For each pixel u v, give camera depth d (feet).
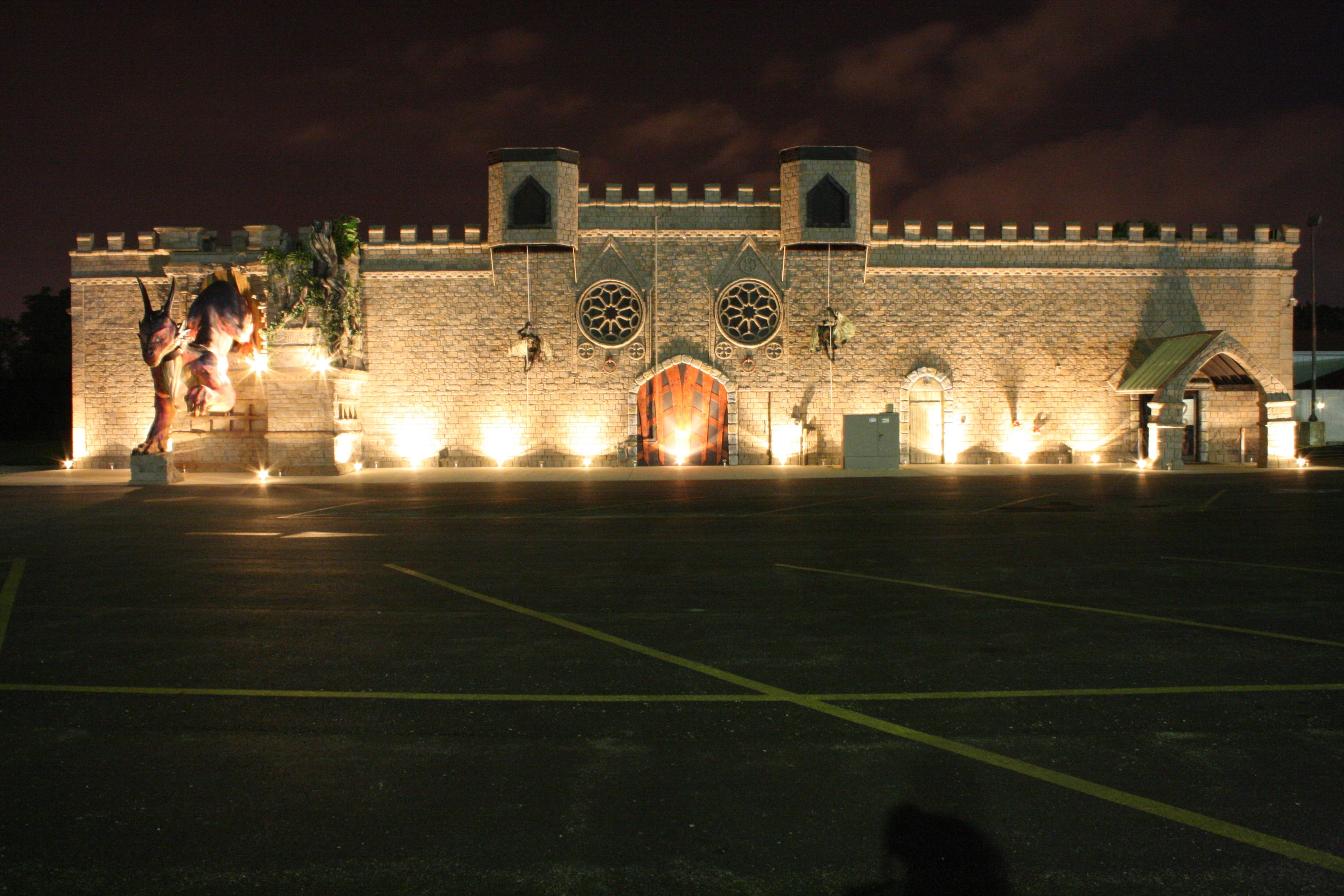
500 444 124.98
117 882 13.08
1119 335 127.54
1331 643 26.17
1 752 18.06
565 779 16.66
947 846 14.07
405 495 81.10
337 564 41.70
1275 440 114.83
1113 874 13.25
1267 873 13.26
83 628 28.84
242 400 122.62
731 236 125.39
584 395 125.39
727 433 126.11
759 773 16.88
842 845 14.14
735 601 32.73
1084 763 17.26
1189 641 26.50
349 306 118.52
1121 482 91.86
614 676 23.32
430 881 13.08
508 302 124.88
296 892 12.80
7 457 170.30
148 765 17.38
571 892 12.78
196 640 27.09
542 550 46.09
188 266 122.21
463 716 20.21
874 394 126.11
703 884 12.99
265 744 18.49
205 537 51.80
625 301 125.70
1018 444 126.62
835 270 125.70
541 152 120.57
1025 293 127.03
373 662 24.66
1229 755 17.65
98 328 124.67
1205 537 50.01
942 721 19.67
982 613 30.55
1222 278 128.36
